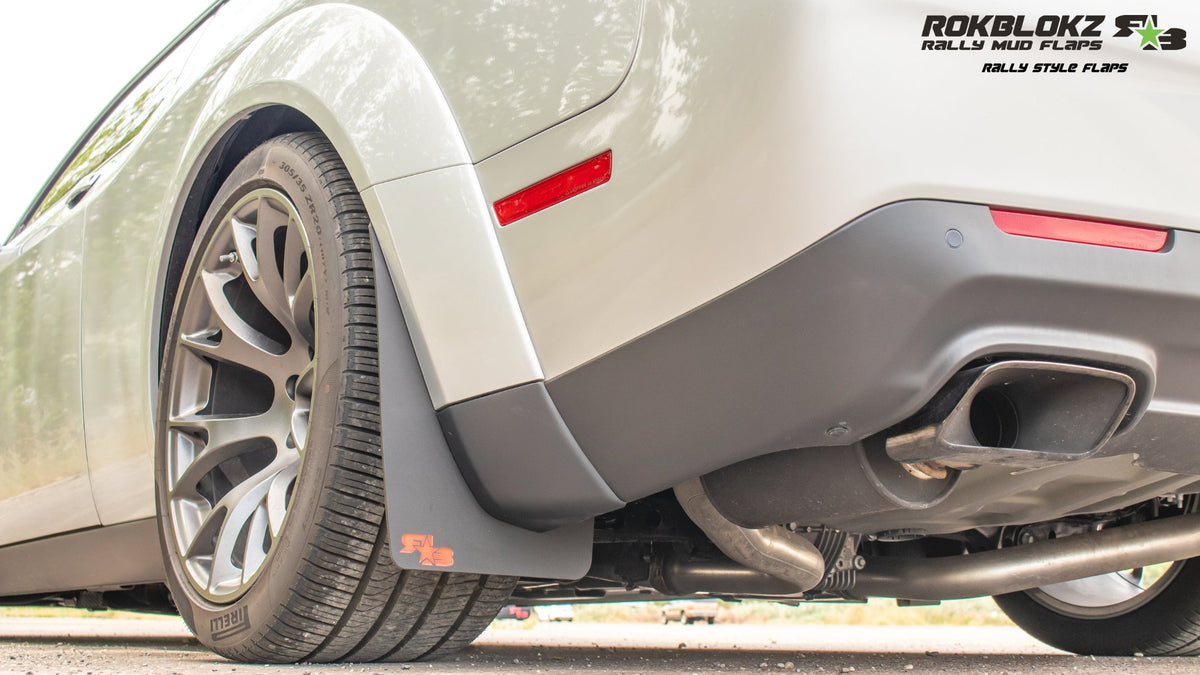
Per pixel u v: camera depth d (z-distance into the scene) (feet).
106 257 7.41
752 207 3.76
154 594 9.01
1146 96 4.00
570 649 8.85
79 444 7.45
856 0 3.70
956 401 3.86
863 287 3.65
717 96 3.86
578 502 4.57
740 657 7.98
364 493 4.91
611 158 4.19
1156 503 7.28
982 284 3.68
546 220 4.41
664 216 4.01
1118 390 3.94
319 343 5.13
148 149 7.36
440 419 4.75
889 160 3.63
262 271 5.74
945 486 4.62
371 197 4.95
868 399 3.80
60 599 9.66
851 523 5.84
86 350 7.46
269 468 5.72
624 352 4.17
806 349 3.78
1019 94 3.79
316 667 5.31
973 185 3.68
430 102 4.88
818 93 3.64
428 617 5.32
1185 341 4.06
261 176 5.80
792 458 4.71
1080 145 3.85
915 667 6.81
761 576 6.48
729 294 3.84
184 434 6.25
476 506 4.82
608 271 4.20
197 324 6.27
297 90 5.50
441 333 4.68
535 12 4.63
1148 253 3.92
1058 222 3.79
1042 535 7.92
